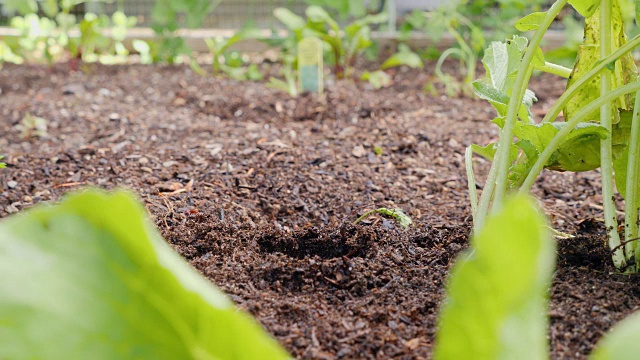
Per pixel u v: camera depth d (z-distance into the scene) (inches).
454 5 135.7
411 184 70.5
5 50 143.5
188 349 23.8
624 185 49.0
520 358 21.0
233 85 119.7
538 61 50.7
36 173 71.5
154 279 22.8
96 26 135.5
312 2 139.0
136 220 21.9
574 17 158.2
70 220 22.7
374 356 36.9
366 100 107.7
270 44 137.6
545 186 71.0
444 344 23.3
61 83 119.6
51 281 22.1
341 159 76.7
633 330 22.4
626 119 48.1
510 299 20.9
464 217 61.3
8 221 22.6
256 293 43.5
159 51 140.6
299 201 64.6
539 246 19.7
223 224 55.6
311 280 46.1
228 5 167.8
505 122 45.1
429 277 46.6
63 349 22.2
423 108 104.5
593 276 44.7
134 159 75.4
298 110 101.7
